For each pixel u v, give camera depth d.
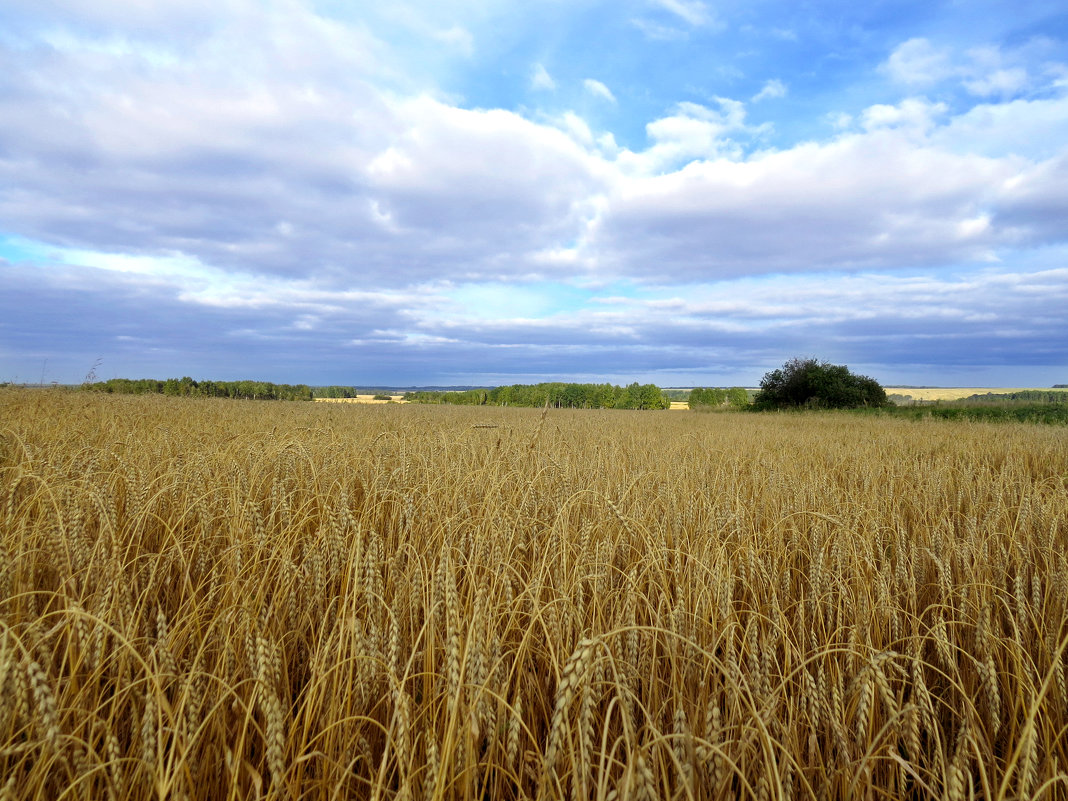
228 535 2.92
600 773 1.11
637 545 3.31
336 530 2.69
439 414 17.84
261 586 2.39
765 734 1.34
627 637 2.13
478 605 1.88
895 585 2.84
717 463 6.08
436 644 2.13
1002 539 3.60
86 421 6.97
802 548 3.48
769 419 23.75
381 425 10.55
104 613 1.87
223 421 9.52
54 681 1.68
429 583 2.28
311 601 2.42
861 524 3.71
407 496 3.23
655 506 3.89
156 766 1.46
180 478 3.49
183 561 2.37
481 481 4.04
